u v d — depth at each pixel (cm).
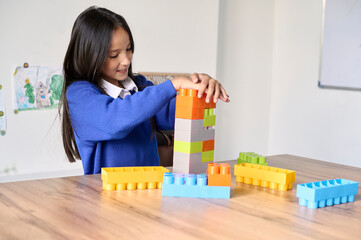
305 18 339
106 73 119
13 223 72
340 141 318
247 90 354
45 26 251
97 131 109
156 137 154
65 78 120
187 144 102
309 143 341
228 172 92
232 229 73
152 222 75
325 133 329
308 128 341
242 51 347
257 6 352
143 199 88
